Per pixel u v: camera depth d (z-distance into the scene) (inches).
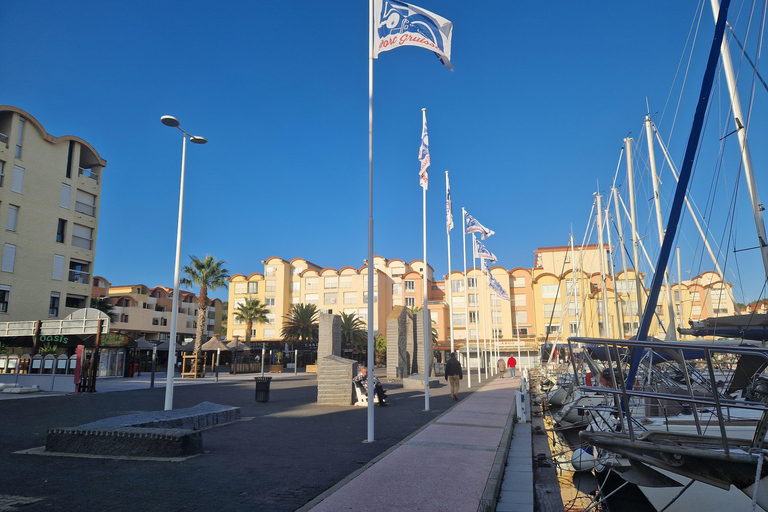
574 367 275.6
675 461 245.9
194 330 3363.7
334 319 967.0
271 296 3368.6
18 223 1428.4
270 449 360.2
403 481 263.3
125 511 212.7
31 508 215.2
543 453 406.0
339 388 705.0
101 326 971.3
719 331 488.4
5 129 1422.2
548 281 2925.7
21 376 938.7
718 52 406.6
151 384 1024.9
